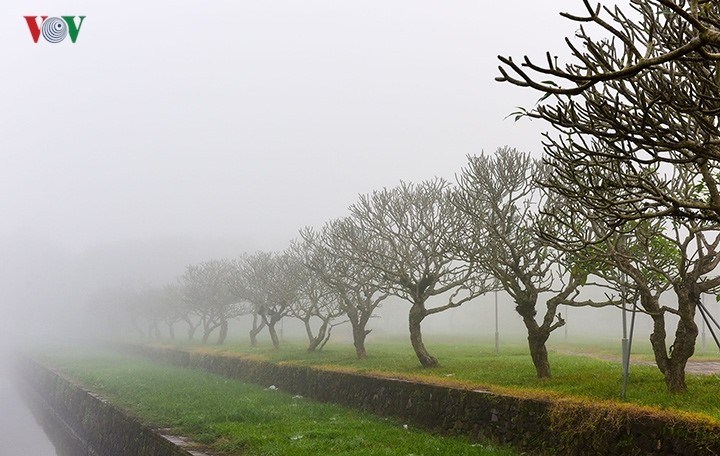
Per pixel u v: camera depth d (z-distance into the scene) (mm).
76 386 35500
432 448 15539
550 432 14461
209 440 18188
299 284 42375
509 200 22734
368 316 33219
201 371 42156
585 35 7738
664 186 11398
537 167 22672
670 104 7273
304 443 16391
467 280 27984
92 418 29562
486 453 14859
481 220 22562
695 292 15242
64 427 36656
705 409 12789
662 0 4867
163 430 20297
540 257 21266
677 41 8250
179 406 24156
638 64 5262
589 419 13352
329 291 38906
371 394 22641
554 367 23875
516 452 15117
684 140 8367
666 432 11625
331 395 25453
